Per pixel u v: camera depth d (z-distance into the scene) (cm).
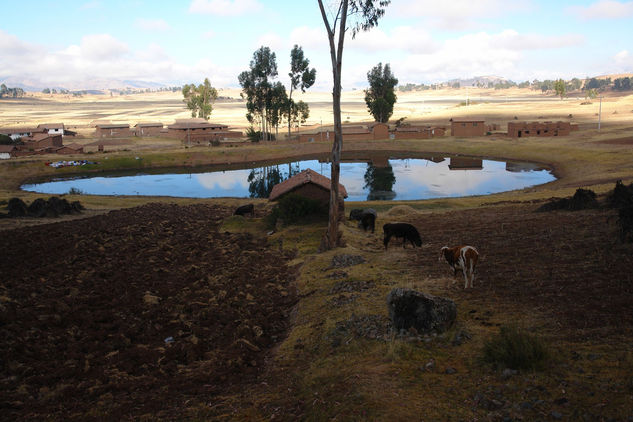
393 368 1036
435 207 5566
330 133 15062
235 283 2209
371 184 9150
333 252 2606
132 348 1462
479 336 1155
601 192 5088
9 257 2805
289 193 3862
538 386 857
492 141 13788
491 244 2286
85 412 1051
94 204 6444
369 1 2652
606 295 1275
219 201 6744
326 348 1316
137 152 13325
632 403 739
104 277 2345
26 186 9719
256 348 1447
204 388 1172
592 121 18462
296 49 15288
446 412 814
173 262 2727
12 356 1356
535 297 1373
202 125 17638
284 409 971
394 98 18150
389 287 1752
